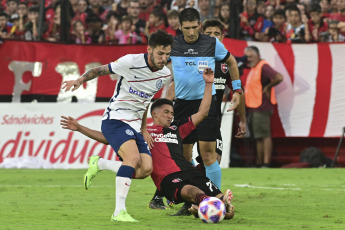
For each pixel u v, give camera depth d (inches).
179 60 869.2
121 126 724.0
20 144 1884.8
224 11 1978.3
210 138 866.8
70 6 2150.6
